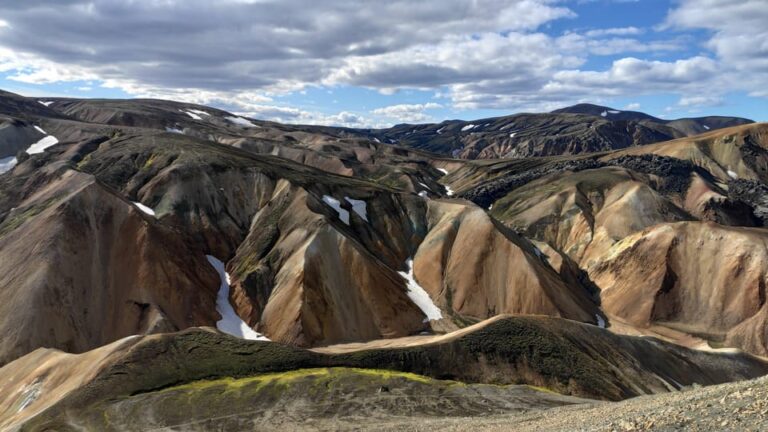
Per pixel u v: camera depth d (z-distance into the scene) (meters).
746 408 15.95
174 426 34.16
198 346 44.75
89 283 69.44
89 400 37.25
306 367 43.56
